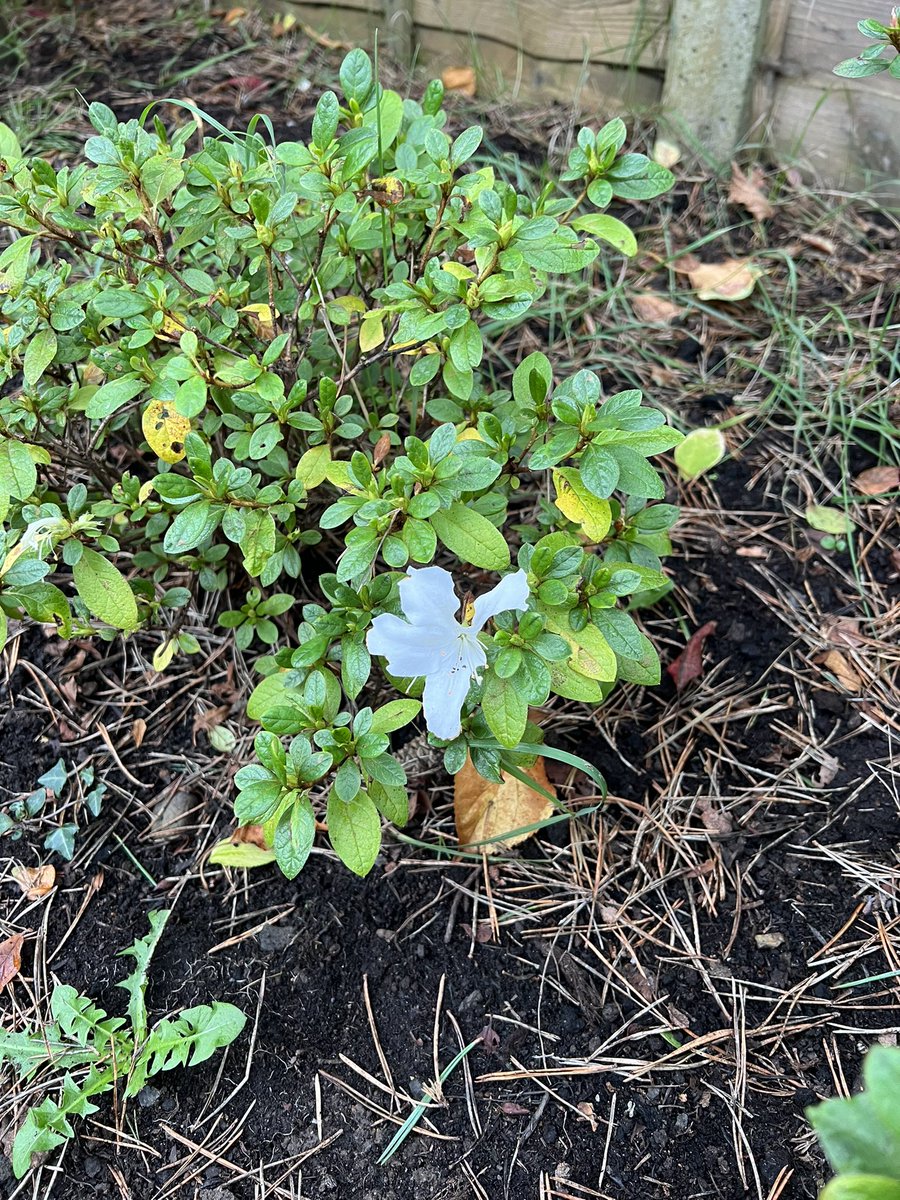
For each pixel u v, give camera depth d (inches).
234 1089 14.4
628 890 16.1
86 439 18.6
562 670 13.6
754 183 26.2
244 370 13.6
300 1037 14.8
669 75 26.2
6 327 15.7
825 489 21.0
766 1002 14.9
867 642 18.6
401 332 13.7
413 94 29.0
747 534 20.4
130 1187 13.7
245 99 28.5
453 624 12.8
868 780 16.9
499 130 28.1
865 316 23.6
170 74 29.5
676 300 24.4
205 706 18.1
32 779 17.2
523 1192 13.4
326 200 14.3
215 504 13.7
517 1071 14.4
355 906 15.9
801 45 24.7
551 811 16.6
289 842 12.5
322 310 15.6
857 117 24.9
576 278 24.7
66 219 14.4
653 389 22.7
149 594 16.7
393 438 17.6
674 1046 14.5
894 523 20.2
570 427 13.4
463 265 14.2
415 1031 14.8
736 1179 13.4
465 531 13.4
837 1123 8.7
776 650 18.7
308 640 14.3
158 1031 14.5
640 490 13.5
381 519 13.0
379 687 17.1
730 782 17.2
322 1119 14.1
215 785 17.2
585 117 28.2
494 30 28.6
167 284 16.3
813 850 16.3
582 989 15.1
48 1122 13.7
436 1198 13.4
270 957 15.5
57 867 16.4
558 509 15.5
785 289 24.4
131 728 17.9
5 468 14.4
